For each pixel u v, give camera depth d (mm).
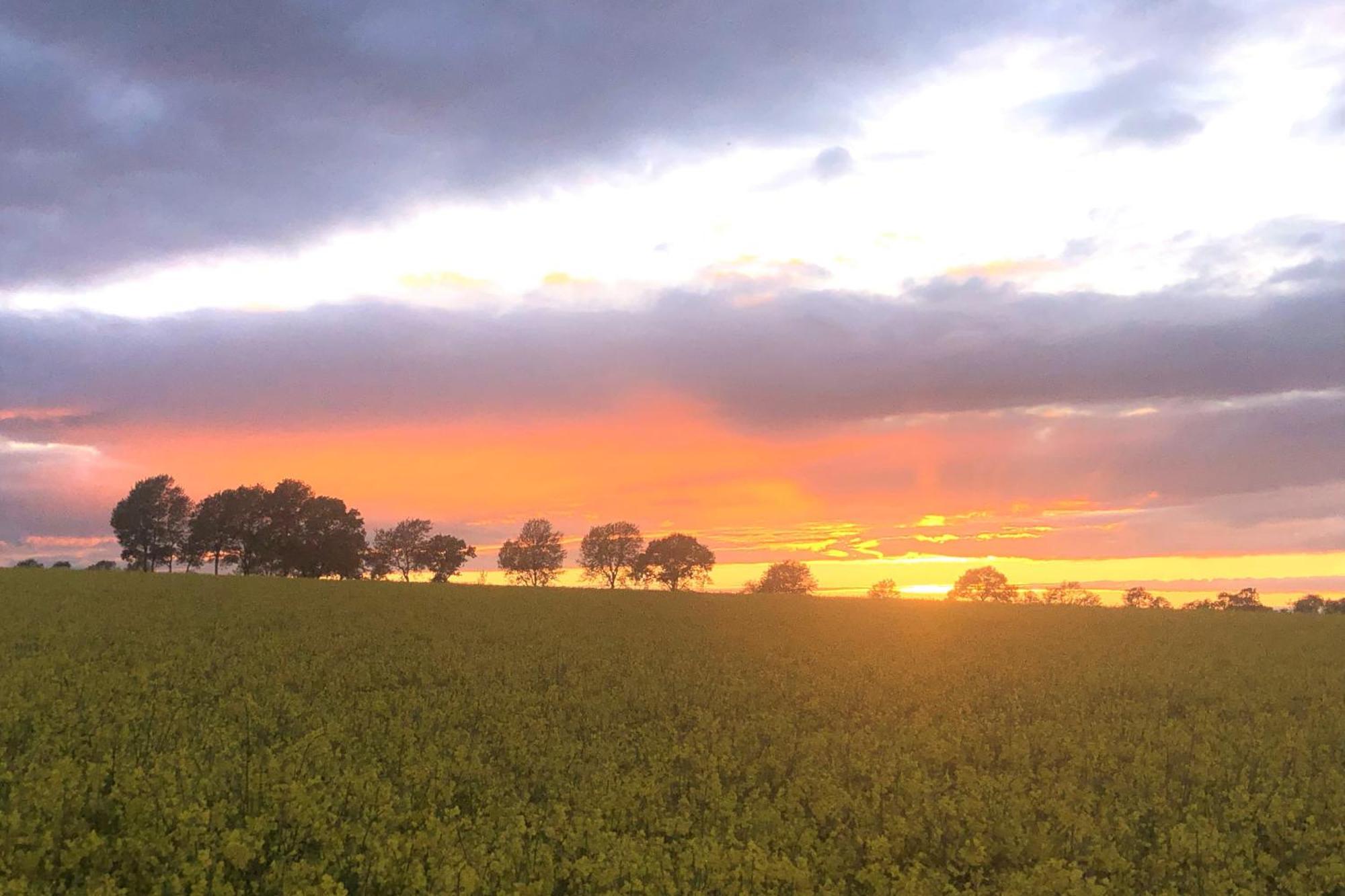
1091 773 12367
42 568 59750
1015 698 18953
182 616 30672
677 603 48688
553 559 126125
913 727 15180
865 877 7992
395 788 10523
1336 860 8484
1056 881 7832
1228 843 9055
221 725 13125
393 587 54969
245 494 114062
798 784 11039
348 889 7500
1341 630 38312
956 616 43469
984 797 10609
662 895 7551
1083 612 48031
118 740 11203
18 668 17297
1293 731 14758
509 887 7551
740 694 18938
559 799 10883
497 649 26000
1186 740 14000
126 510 113250
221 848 7438
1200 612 48500
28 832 7309
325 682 18875
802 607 48938
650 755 13078
